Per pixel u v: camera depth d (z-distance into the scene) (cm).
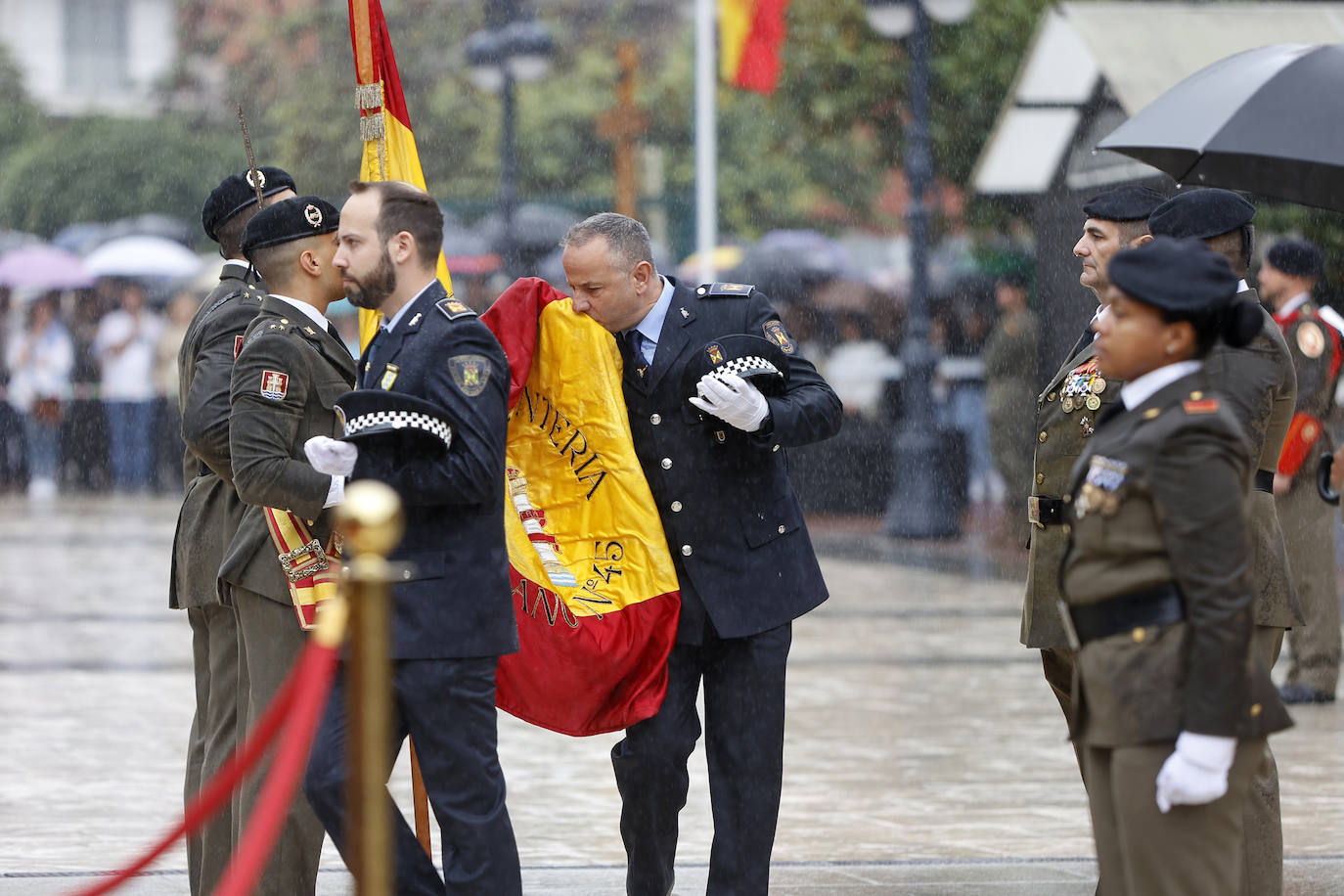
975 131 8525
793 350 1917
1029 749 3020
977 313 8694
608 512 1909
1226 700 1307
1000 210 8531
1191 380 1366
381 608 1136
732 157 11175
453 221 10175
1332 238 5959
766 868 1917
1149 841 1352
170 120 12638
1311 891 2116
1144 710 1345
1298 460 3303
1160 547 1351
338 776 1620
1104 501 1365
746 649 1917
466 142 11638
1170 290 1350
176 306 8838
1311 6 5456
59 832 2438
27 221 12338
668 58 12119
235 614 1922
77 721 3234
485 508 1678
